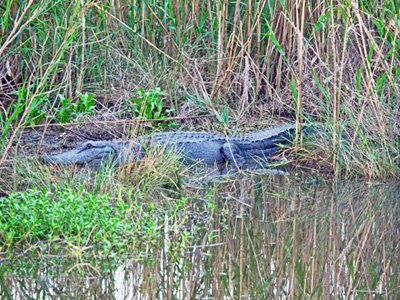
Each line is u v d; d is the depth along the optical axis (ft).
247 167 50.47
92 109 53.01
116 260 33.24
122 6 57.52
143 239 35.45
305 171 49.11
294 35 55.77
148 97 53.06
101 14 54.49
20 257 33.09
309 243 37.06
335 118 47.93
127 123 51.42
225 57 56.08
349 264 34.91
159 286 31.30
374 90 46.96
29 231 33.63
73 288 30.68
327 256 35.76
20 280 31.09
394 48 47.44
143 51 57.93
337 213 41.11
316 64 55.36
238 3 55.06
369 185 46.01
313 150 50.78
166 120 53.57
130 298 29.99
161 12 57.41
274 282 32.53
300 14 56.18
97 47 55.72
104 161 47.37
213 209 40.34
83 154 46.91
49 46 53.83
